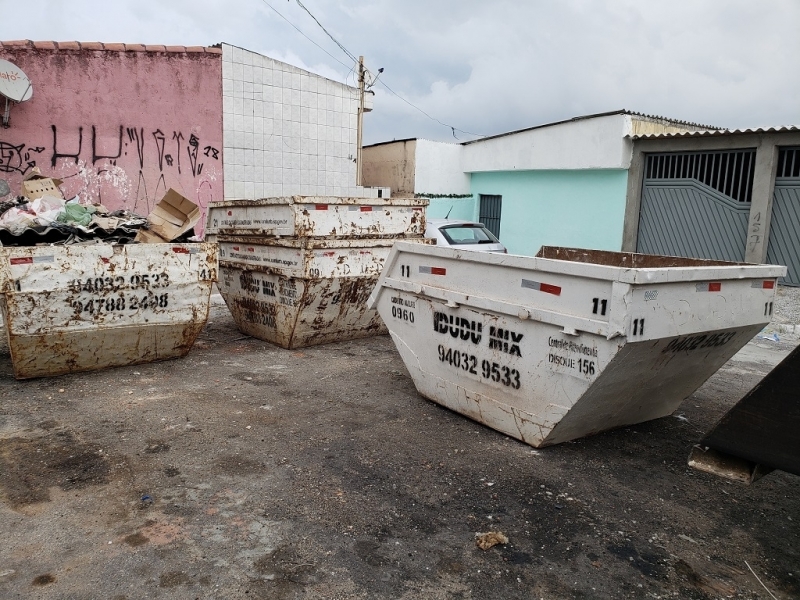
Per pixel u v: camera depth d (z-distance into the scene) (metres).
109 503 3.41
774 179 11.16
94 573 2.78
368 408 5.08
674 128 14.16
